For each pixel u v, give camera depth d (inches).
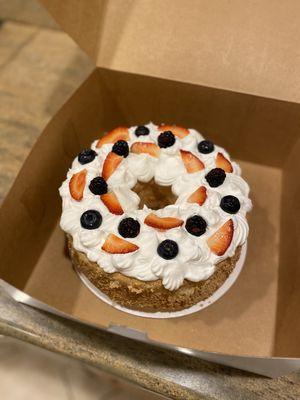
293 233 15.2
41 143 14.4
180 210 13.8
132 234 13.2
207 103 16.4
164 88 16.3
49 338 12.2
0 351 13.9
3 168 16.4
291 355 11.7
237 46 14.8
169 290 13.1
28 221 14.5
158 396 12.9
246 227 14.0
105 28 15.4
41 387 13.6
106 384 13.6
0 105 18.3
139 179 15.2
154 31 15.2
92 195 14.1
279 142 17.1
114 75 16.2
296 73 14.7
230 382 11.7
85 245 13.4
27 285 15.1
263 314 14.6
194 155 15.0
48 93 18.7
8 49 20.2
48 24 21.1
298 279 13.4
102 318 14.5
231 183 14.4
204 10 14.7
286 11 14.2
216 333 14.2
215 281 14.1
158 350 12.1
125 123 18.5
